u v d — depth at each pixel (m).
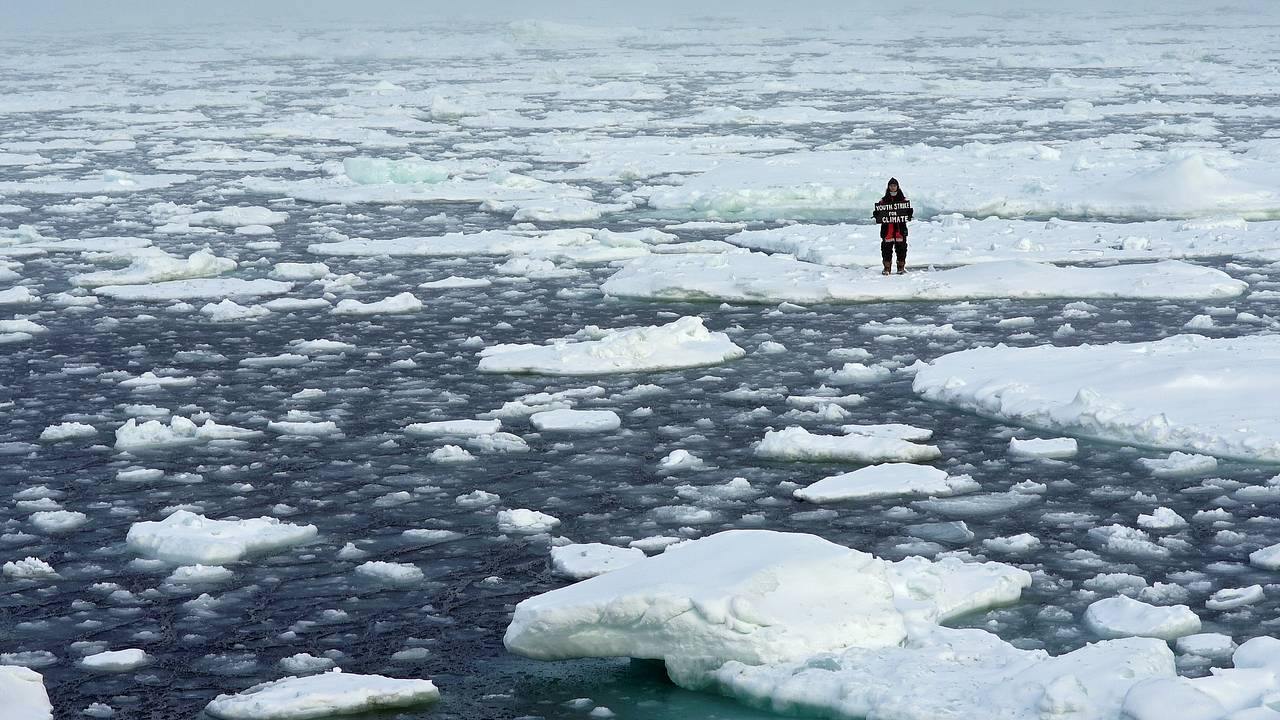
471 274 26.16
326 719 8.84
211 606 10.88
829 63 96.19
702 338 19.39
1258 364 16.23
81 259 28.41
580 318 22.03
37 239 30.47
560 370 18.36
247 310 22.52
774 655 8.94
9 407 17.12
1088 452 14.45
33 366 19.33
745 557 9.56
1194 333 19.62
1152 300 22.17
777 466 14.28
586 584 9.79
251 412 16.70
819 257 26.23
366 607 10.82
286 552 12.06
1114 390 15.86
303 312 22.88
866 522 12.48
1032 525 12.38
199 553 11.90
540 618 9.58
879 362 18.53
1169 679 7.91
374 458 14.78
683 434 15.51
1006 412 15.70
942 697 8.12
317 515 13.03
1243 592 10.48
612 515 12.84
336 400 17.23
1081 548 11.78
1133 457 14.25
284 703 8.84
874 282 22.91
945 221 30.28
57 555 12.07
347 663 9.78
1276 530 12.02
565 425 15.72
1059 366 17.19
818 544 9.73
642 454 14.77
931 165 39.78
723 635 8.98
